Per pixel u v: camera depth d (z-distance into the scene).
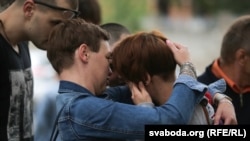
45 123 10.07
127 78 5.71
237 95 7.09
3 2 6.33
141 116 5.35
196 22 48.84
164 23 48.94
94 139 5.43
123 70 5.70
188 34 46.12
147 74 5.64
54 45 5.65
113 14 45.09
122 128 5.36
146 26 46.91
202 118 5.50
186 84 5.46
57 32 5.66
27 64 6.68
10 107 6.32
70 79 5.58
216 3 51.00
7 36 6.32
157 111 5.37
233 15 49.62
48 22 6.23
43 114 10.09
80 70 5.58
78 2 6.79
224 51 7.14
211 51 38.66
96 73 5.61
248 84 7.11
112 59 5.76
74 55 5.58
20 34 6.33
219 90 6.04
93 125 5.38
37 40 6.32
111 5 45.12
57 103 5.57
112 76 6.17
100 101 5.44
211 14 51.19
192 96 5.43
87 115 5.39
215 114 5.70
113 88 6.25
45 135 10.02
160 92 5.69
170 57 5.66
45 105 10.06
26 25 6.28
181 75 5.54
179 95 5.40
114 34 7.18
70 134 5.44
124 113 5.38
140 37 5.71
